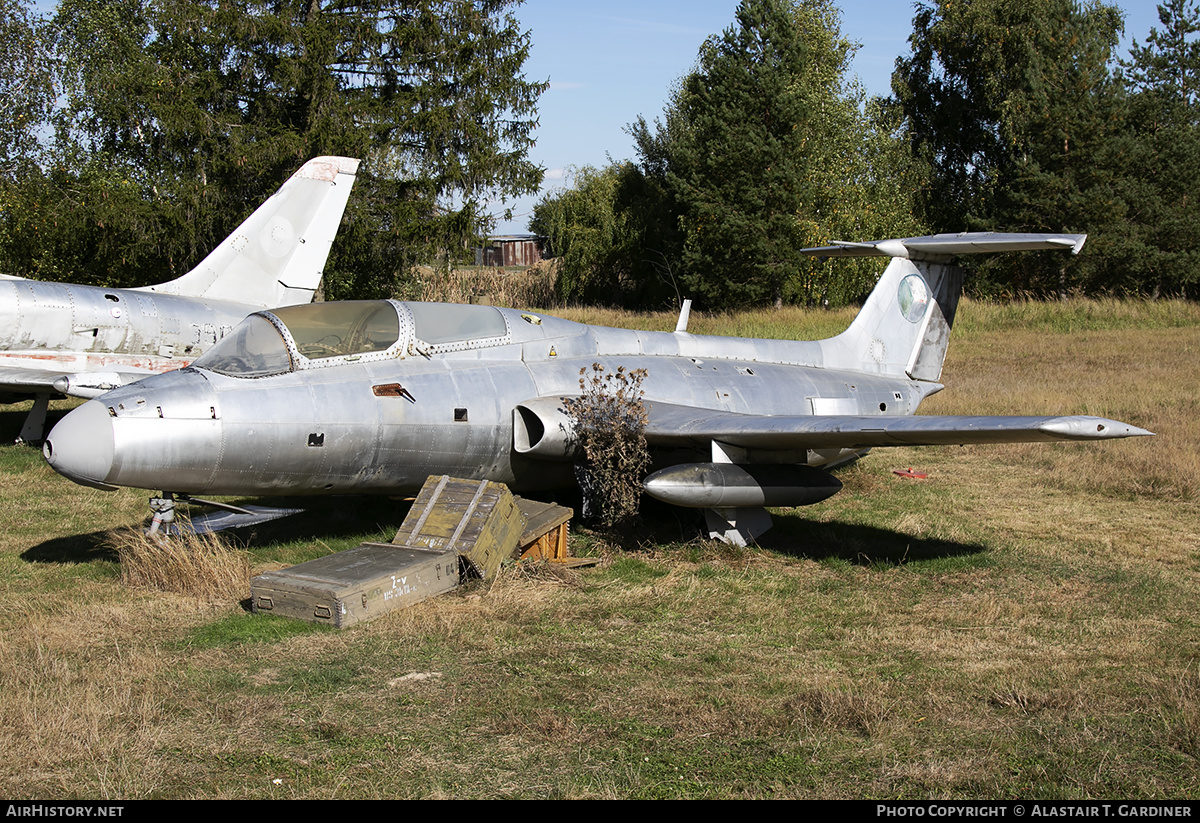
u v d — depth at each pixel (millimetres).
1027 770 4258
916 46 48906
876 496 11000
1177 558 8289
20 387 12453
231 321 14484
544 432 8281
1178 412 15469
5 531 8781
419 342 8398
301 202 15492
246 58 24797
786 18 42062
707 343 10734
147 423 6922
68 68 29953
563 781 4133
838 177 42000
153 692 5012
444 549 6930
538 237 66125
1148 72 45750
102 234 24266
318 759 4316
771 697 5137
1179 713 4836
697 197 40875
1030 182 38656
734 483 8164
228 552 7375
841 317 32812
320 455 7609
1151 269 37344
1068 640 6156
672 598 7004
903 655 5848
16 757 4227
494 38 26891
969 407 16391
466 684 5250
